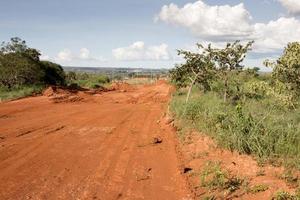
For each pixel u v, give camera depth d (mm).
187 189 8727
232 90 20484
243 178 8562
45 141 14438
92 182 9578
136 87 53781
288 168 8484
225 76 19719
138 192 8852
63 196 8664
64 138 15070
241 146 9953
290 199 7098
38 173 10344
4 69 40344
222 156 10250
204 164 10039
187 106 16641
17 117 21703
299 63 11281
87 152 12641
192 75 22922
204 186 8719
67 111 24922
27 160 11648
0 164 11227
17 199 8492
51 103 30500
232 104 17359
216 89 24641
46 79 49062
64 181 9672
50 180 9758
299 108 12148
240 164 9305
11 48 42594
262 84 12109
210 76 22172
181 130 14570
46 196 8664
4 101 31766
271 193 7555
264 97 18328
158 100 34656
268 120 11133
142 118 21031
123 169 10609
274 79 12141
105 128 17469
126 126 18000
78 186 9297
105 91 48188
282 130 9914
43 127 17781
